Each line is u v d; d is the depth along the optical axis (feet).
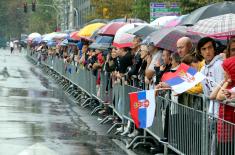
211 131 24.84
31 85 94.02
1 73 127.75
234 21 29.30
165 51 34.30
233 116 24.36
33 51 212.84
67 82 91.45
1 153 33.45
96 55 60.80
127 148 36.22
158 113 32.94
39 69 154.61
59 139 39.24
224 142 23.62
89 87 62.69
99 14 133.28
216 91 24.77
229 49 26.68
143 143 36.29
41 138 39.42
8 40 474.08
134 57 43.32
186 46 30.66
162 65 34.83
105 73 51.57
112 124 47.65
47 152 34.09
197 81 26.68
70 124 47.21
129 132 41.14
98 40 56.80
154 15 78.23
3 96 71.05
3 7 470.80
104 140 39.24
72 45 90.84
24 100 67.05
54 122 48.16
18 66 168.45
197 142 26.40
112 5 125.39
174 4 78.79
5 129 42.98
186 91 27.76
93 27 65.51
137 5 106.01
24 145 36.35
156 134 33.55
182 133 28.73
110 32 52.75
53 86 94.32
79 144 37.40
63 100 69.36
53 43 134.31
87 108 60.54
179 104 29.17
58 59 113.80
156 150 34.65
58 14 276.62
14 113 53.31
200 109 27.14
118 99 44.70
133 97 31.35
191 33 35.22
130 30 45.11
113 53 49.26
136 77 42.09
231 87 24.84
